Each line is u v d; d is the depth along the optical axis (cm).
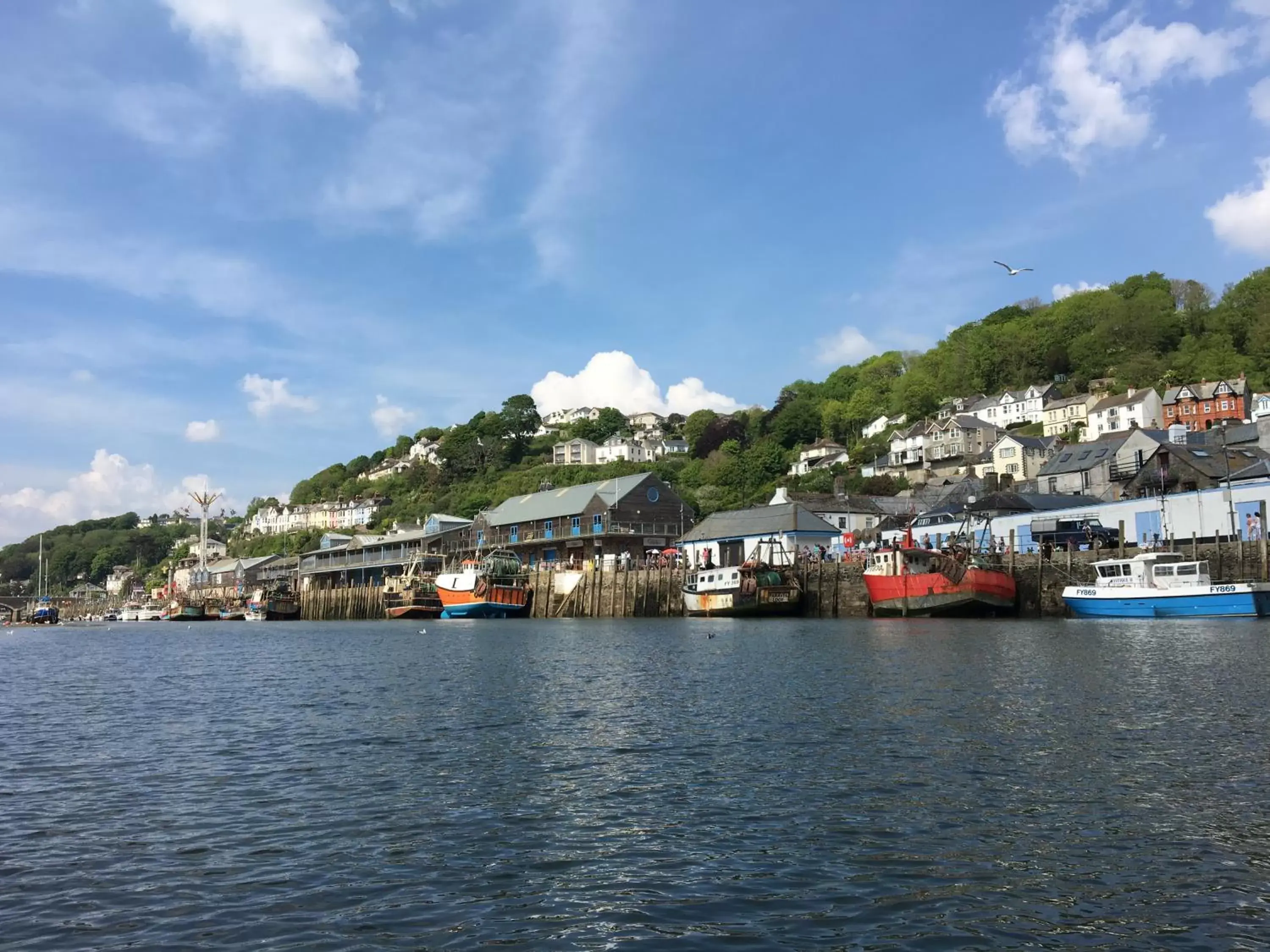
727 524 9162
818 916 1195
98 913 1246
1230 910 1188
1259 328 15212
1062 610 6119
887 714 2484
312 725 2636
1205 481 7131
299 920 1213
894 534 8975
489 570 9606
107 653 6231
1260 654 3506
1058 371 17650
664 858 1417
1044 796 1677
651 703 2833
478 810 1694
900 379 19338
